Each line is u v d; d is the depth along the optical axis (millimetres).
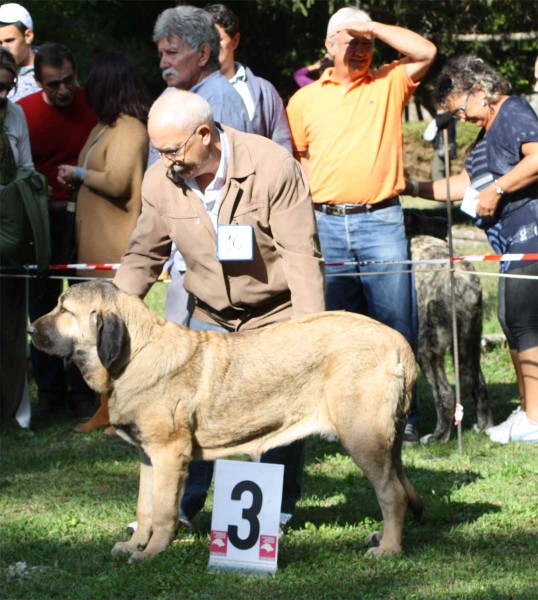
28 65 11953
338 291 9789
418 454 9117
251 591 5699
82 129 11102
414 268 9844
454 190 10289
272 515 6047
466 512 7242
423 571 5973
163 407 6086
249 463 6105
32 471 8781
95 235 10258
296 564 6141
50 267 10164
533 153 8992
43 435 10203
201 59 7938
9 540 6719
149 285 6934
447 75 9430
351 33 9398
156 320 6258
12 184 9727
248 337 6348
